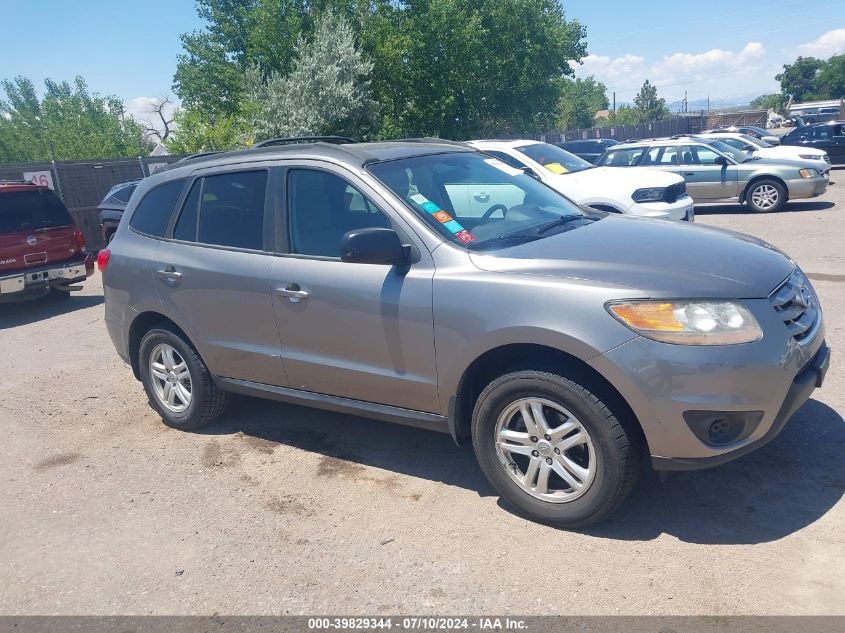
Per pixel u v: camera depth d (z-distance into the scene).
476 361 3.71
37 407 6.07
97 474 4.70
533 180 5.09
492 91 35.53
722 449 3.26
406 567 3.43
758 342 3.22
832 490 3.74
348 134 25.53
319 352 4.29
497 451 3.72
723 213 15.45
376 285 3.96
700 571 3.20
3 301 9.71
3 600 3.45
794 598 2.98
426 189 4.26
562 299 3.39
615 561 3.32
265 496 4.24
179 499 4.28
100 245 17.69
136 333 5.41
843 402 4.73
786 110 79.94
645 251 3.69
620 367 3.23
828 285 7.95
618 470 3.36
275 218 4.48
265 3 31.95
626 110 93.12
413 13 31.94
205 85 38.22
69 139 44.22
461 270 3.73
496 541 3.57
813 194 14.62
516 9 35.12
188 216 5.00
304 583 3.38
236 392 4.93
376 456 4.64
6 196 9.91
